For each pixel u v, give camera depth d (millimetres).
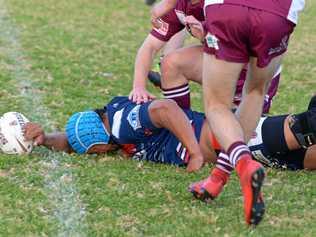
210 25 14734
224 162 15719
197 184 16188
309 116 17609
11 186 16688
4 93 23953
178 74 19156
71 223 14867
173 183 17234
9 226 14609
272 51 14961
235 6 14516
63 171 17719
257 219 14164
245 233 14555
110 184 17047
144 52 19625
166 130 18547
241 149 14406
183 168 18453
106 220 15070
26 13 38312
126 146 18906
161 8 19000
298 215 15773
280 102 25016
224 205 16078
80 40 33156
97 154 19125
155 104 18141
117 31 35875
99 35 34562
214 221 15109
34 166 17969
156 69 25234
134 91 19266
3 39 32250
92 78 26859
